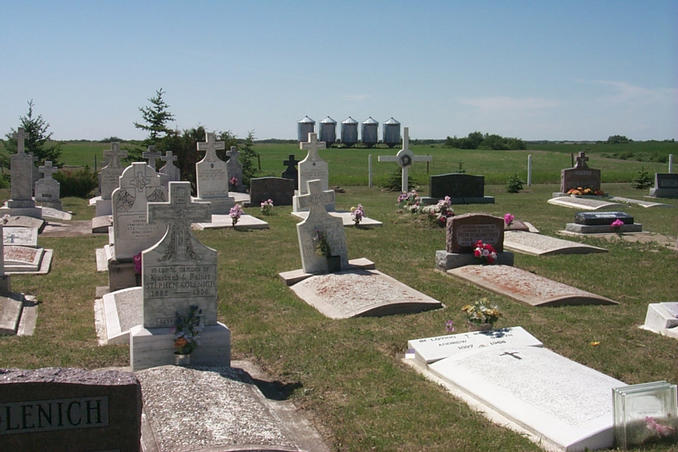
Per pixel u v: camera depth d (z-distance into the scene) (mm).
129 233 13773
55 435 5395
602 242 19609
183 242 9031
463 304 12500
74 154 82875
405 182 32031
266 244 19203
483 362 8570
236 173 36219
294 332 10711
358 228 22047
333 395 8117
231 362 9359
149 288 8938
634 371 8914
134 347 8695
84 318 11719
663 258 17156
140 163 13781
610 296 13383
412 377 8703
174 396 7047
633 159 83188
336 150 94000
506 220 20469
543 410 7191
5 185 37844
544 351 8945
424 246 18875
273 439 6289
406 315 11695
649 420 6668
